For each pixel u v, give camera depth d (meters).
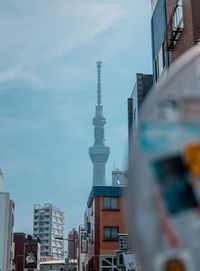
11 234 74.81
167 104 3.01
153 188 2.82
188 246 2.70
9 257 71.19
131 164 2.90
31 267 112.50
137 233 2.77
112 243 40.78
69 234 116.81
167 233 2.73
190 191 2.80
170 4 28.66
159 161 2.88
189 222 2.74
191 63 3.16
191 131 2.95
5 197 71.94
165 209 2.78
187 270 2.67
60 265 120.88
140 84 40.97
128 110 44.16
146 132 2.95
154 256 2.72
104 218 41.47
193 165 2.86
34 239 115.94
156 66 32.84
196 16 24.17
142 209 2.80
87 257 48.09
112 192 42.22
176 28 26.42
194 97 3.06
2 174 88.56
